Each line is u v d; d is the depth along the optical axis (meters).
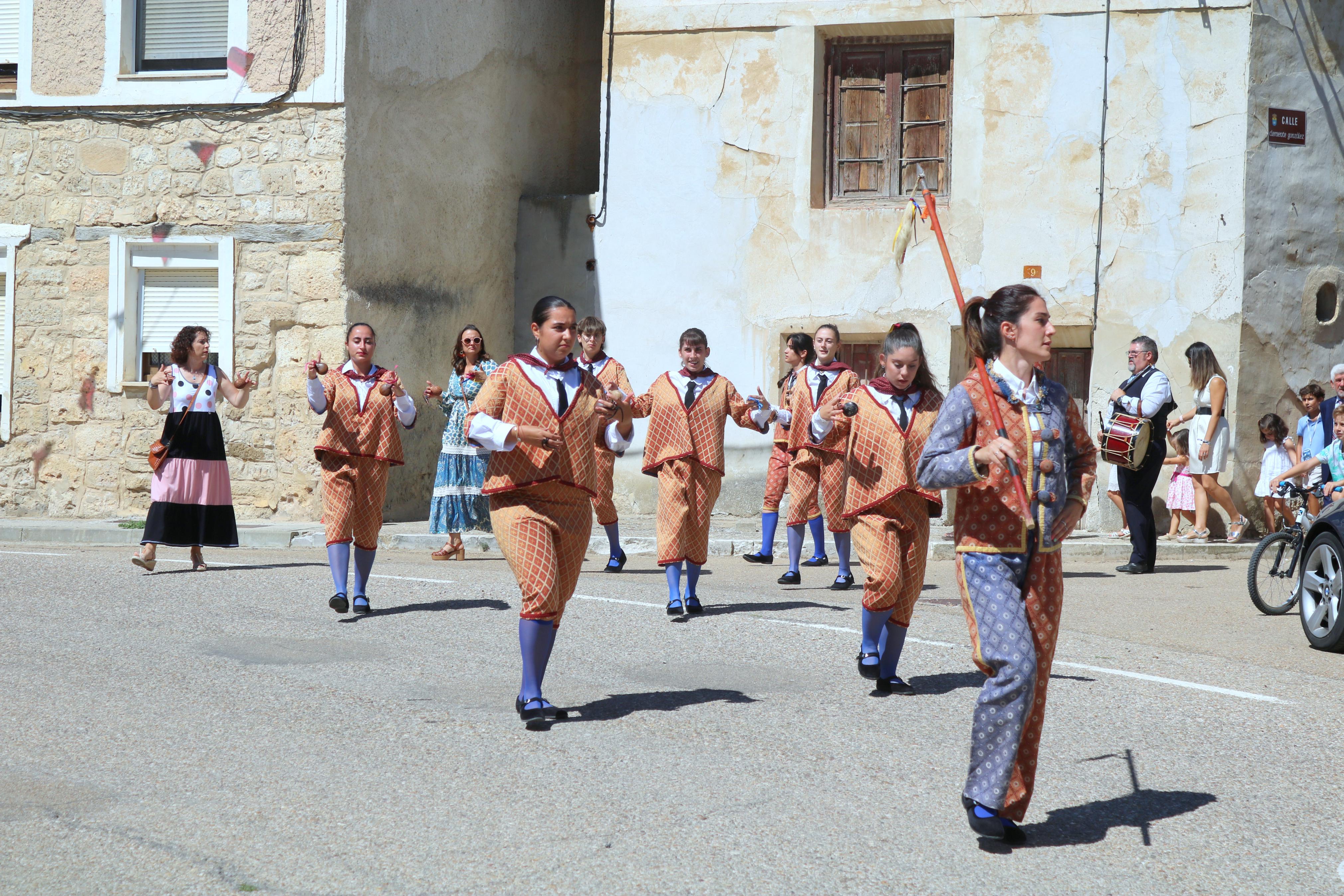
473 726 6.24
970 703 6.76
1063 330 15.65
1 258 15.81
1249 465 14.96
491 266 17.67
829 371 10.65
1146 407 11.94
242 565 11.50
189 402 10.96
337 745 5.91
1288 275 15.12
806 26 16.16
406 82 16.02
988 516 4.73
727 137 16.48
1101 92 15.27
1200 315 15.05
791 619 9.02
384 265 15.66
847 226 16.14
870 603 7.02
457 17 17.00
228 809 5.02
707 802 5.14
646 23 16.66
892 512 7.01
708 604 9.66
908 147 16.23
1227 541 14.23
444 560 12.68
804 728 6.25
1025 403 4.77
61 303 15.70
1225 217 14.96
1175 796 5.30
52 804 5.07
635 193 16.89
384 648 8.03
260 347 15.26
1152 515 12.12
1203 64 15.00
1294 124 15.09
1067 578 11.78
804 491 10.79
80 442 15.66
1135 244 15.23
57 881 4.29
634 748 5.90
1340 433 10.38
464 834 4.75
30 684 7.00
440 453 14.91
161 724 6.24
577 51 19.47
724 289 16.58
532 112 18.92
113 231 15.56
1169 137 15.11
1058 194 15.42
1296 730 6.29
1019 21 15.47
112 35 15.52
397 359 15.84
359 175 15.23
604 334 10.95
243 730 6.14
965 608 4.80
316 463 15.20
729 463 16.55
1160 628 9.16
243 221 15.27
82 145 15.62
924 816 5.02
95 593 9.82
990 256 15.64
